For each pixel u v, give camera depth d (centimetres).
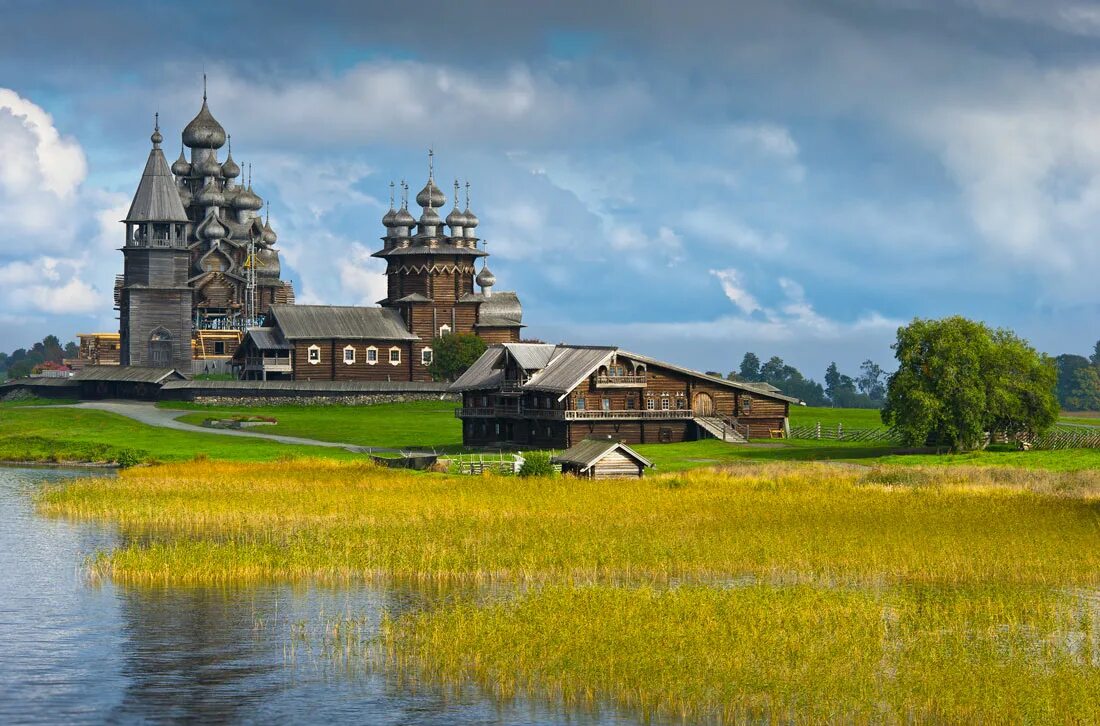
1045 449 12050
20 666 4969
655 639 4984
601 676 4656
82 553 7044
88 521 8106
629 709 4412
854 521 7625
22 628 5478
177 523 7981
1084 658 4800
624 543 6925
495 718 4378
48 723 4400
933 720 4216
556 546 6869
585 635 5041
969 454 11375
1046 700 4297
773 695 4416
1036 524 7519
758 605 5447
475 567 6475
